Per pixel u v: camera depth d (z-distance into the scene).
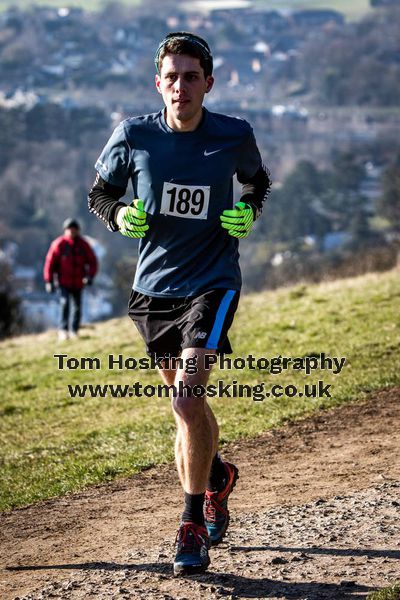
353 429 11.30
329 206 139.25
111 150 7.18
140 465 10.94
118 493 9.94
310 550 7.12
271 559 6.98
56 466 11.70
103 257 125.00
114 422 14.05
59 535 8.60
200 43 6.93
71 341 23.02
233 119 7.15
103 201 7.29
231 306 7.04
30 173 159.12
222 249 7.16
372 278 25.39
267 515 8.17
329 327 18.47
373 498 8.30
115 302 86.81
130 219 6.88
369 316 19.05
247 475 9.80
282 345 17.50
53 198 151.62
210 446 6.76
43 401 16.52
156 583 6.79
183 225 7.05
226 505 7.32
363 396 12.89
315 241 132.12
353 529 7.51
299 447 10.77
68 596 6.75
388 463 9.56
